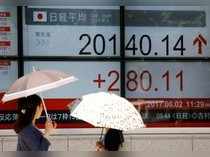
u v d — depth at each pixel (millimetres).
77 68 7312
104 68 7328
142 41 7355
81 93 7281
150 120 7297
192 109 7352
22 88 4801
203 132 7297
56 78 4938
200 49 7430
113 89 7332
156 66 7379
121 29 7312
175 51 7410
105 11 7312
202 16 7406
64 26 7293
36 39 7254
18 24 7199
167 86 7395
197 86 7410
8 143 7098
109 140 4488
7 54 7191
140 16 7336
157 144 7250
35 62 7262
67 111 7180
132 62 7344
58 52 7289
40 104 4879
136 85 7352
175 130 7293
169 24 7383
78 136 7156
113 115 4668
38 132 4781
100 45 7324
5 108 7125
